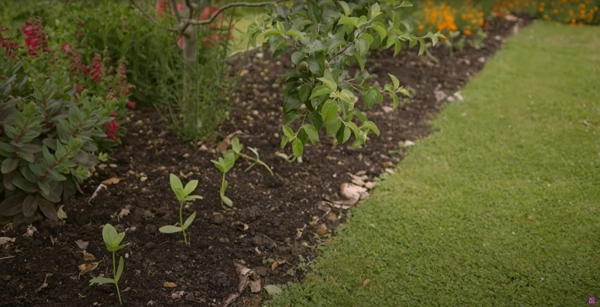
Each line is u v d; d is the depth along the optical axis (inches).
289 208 124.3
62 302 93.3
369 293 102.4
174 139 147.0
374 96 94.3
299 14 108.7
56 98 117.8
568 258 112.3
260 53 214.5
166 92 149.0
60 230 109.7
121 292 96.3
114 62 163.2
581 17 318.7
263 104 174.4
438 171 145.8
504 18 317.4
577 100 195.5
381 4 117.0
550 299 101.8
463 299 101.4
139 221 114.1
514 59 242.2
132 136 146.5
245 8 241.1
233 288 100.0
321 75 92.9
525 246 116.3
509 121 177.6
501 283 105.7
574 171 146.7
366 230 120.2
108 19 166.6
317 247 113.9
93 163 111.5
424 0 286.2
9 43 126.4
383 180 140.6
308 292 101.8
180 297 96.3
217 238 111.8
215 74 149.8
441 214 126.7
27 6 213.9
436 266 109.9
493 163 150.8
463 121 176.7
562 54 252.8
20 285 95.6
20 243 105.0
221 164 116.6
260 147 148.6
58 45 149.7
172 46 162.6
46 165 102.6
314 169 141.0
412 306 99.9
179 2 172.4
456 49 248.2
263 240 112.3
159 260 104.1
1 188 107.0
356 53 92.9
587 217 125.9
